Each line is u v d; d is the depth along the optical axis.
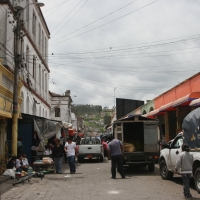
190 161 8.84
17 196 9.34
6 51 19.23
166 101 26.23
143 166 17.75
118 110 45.50
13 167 13.73
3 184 11.77
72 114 76.00
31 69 27.08
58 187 11.09
